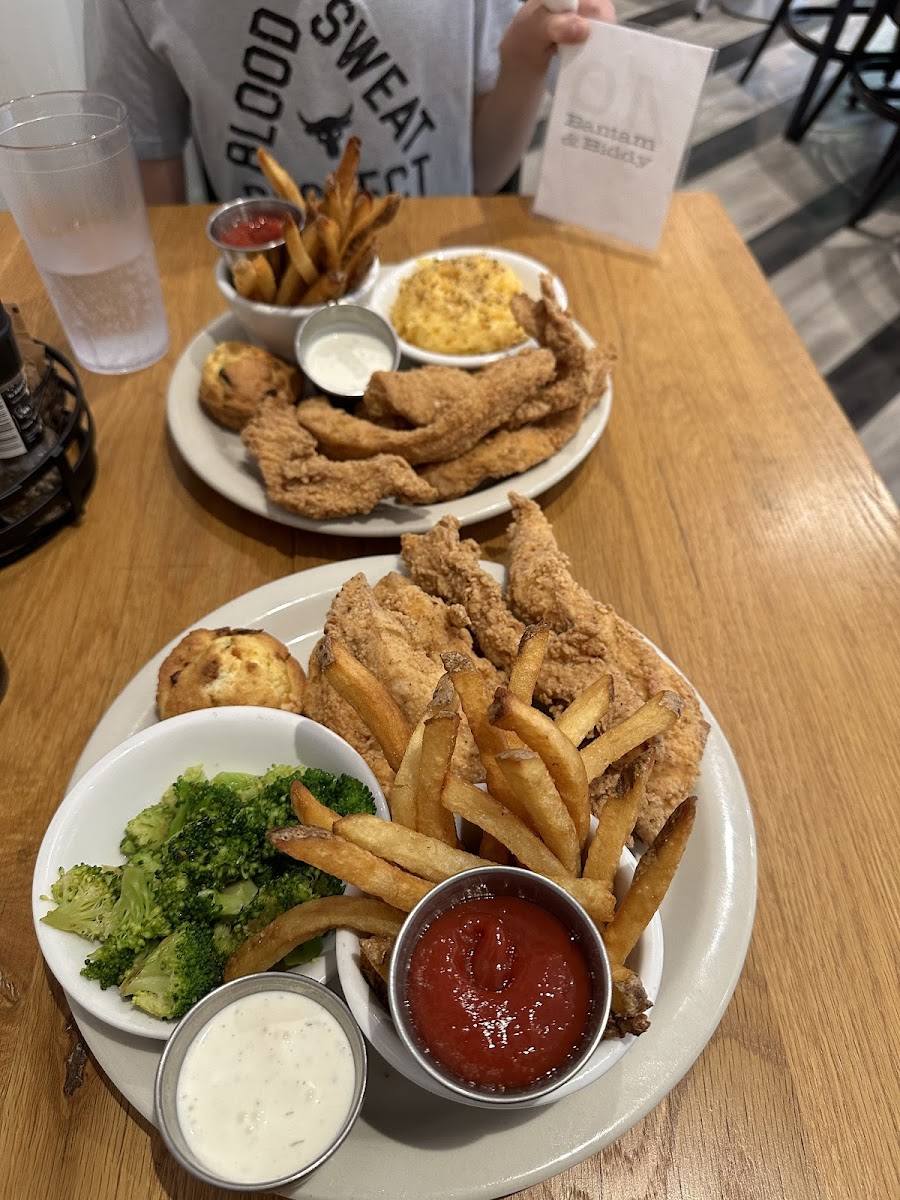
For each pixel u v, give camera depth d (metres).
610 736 0.33
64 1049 0.33
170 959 0.31
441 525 0.46
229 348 0.55
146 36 0.74
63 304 0.57
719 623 0.47
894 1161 0.30
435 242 0.72
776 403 0.59
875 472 0.55
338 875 0.29
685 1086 0.32
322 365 0.56
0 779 0.41
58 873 0.34
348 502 0.48
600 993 0.27
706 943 0.33
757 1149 0.31
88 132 0.55
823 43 1.35
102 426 0.57
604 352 0.55
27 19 0.60
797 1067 0.33
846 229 1.29
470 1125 0.30
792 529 0.52
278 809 0.35
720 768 0.38
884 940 0.36
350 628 0.41
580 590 0.43
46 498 0.50
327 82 0.75
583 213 0.71
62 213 0.52
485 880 0.30
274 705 0.40
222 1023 0.29
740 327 0.65
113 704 0.41
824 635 0.47
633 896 0.29
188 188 0.94
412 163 0.83
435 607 0.44
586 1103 0.30
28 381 0.49
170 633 0.47
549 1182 0.30
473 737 0.35
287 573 0.50
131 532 0.52
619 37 0.62
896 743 0.42
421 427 0.51
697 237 0.73
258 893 0.33
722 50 1.64
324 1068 0.28
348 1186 0.28
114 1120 0.31
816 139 1.45
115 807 0.36
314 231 0.54
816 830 0.39
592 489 0.54
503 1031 0.27
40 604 0.48
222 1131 0.27
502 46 0.82
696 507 0.53
